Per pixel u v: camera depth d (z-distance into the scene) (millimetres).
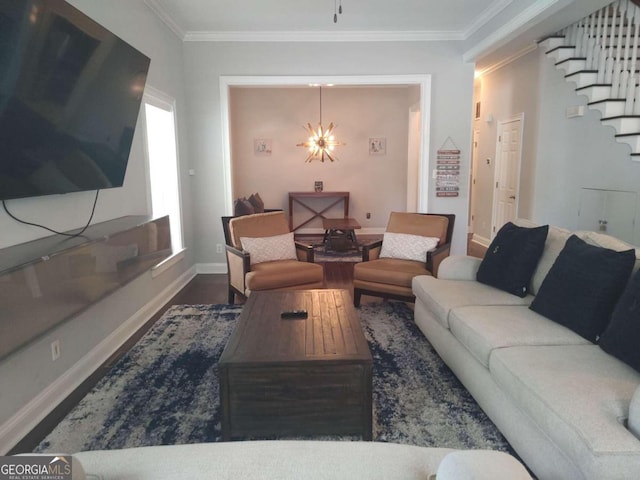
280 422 2035
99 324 2975
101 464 1117
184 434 2156
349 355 2031
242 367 1982
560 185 5062
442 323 2730
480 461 1050
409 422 2230
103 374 2826
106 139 2754
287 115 8195
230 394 2012
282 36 5141
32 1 1845
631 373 1748
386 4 4281
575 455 1416
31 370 2260
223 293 4617
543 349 2008
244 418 2031
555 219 5176
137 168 3719
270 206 8414
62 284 2174
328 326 2387
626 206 4070
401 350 3074
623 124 4098
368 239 8055
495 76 6734
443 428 2178
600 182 4402
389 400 2434
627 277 2043
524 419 1844
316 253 6797
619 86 4328
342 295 2961
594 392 1604
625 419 1478
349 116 8258
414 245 4094
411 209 7781
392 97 8219
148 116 4707
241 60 5188
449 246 4148
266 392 2010
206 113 5250
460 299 2736
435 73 5312
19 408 2170
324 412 2035
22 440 2135
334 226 6777
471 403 2402
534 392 1680
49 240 2408
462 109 5391
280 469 1096
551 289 2381
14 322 1820
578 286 2203
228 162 5348
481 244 7219
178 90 4934
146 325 3668
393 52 5262
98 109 2578
